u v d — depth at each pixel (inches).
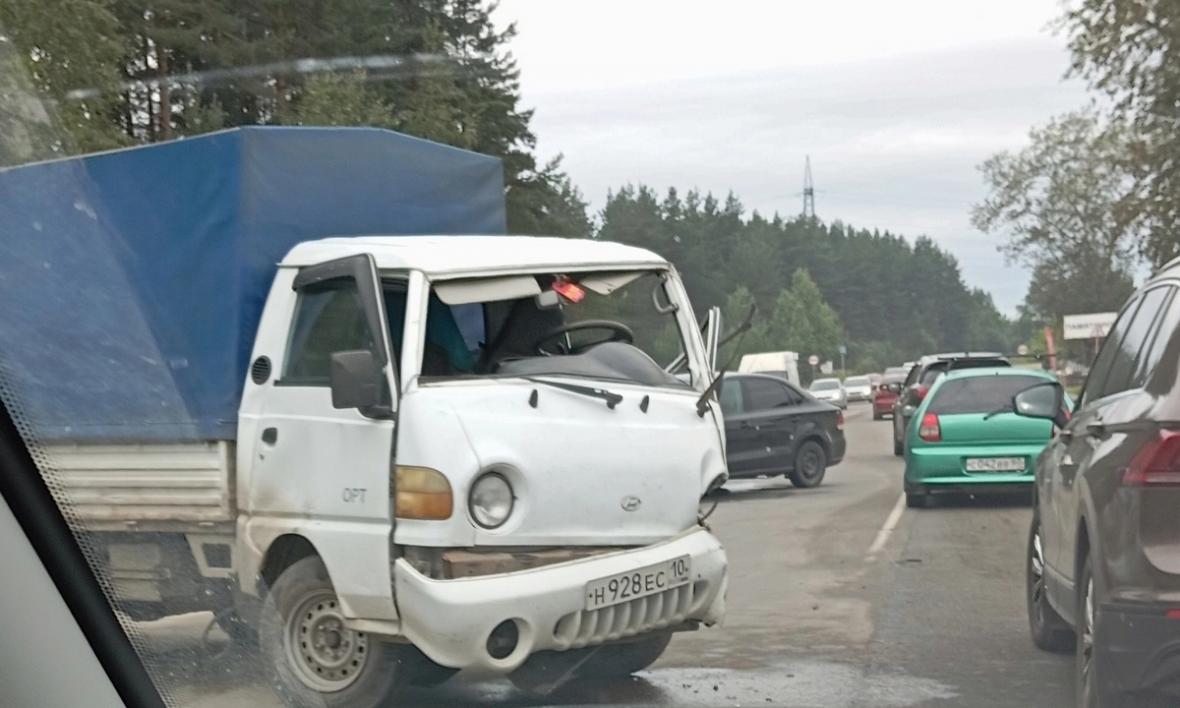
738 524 553.9
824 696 238.7
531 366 235.1
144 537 222.4
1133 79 973.2
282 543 234.2
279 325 243.6
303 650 225.9
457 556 207.2
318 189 267.7
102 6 735.7
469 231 307.0
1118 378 230.8
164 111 1065.5
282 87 1166.3
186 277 253.4
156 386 227.6
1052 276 1749.5
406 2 1509.6
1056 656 271.9
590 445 222.4
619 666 251.1
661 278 261.1
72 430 194.1
